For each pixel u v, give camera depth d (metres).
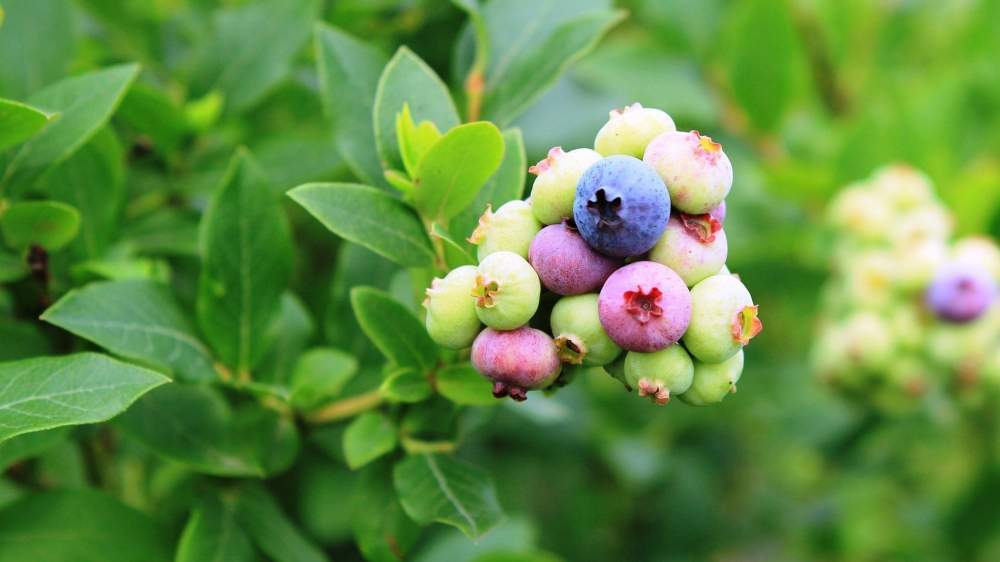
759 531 0.85
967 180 0.63
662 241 0.35
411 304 0.42
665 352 0.35
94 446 0.43
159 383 0.35
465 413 0.41
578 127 0.60
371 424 0.40
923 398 0.58
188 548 0.40
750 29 0.68
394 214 0.38
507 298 0.35
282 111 0.51
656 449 0.72
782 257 0.71
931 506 0.78
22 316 0.41
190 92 0.46
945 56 0.78
